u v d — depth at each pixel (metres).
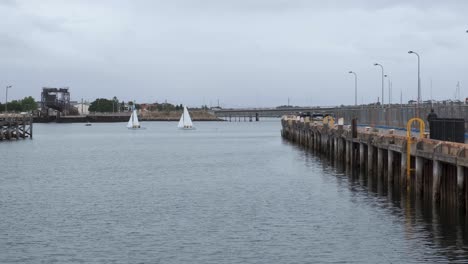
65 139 167.12
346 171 67.81
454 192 39.47
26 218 43.44
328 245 34.75
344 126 76.81
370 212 43.34
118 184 62.19
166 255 33.38
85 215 44.47
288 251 33.72
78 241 36.50
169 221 41.91
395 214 42.12
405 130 71.94
